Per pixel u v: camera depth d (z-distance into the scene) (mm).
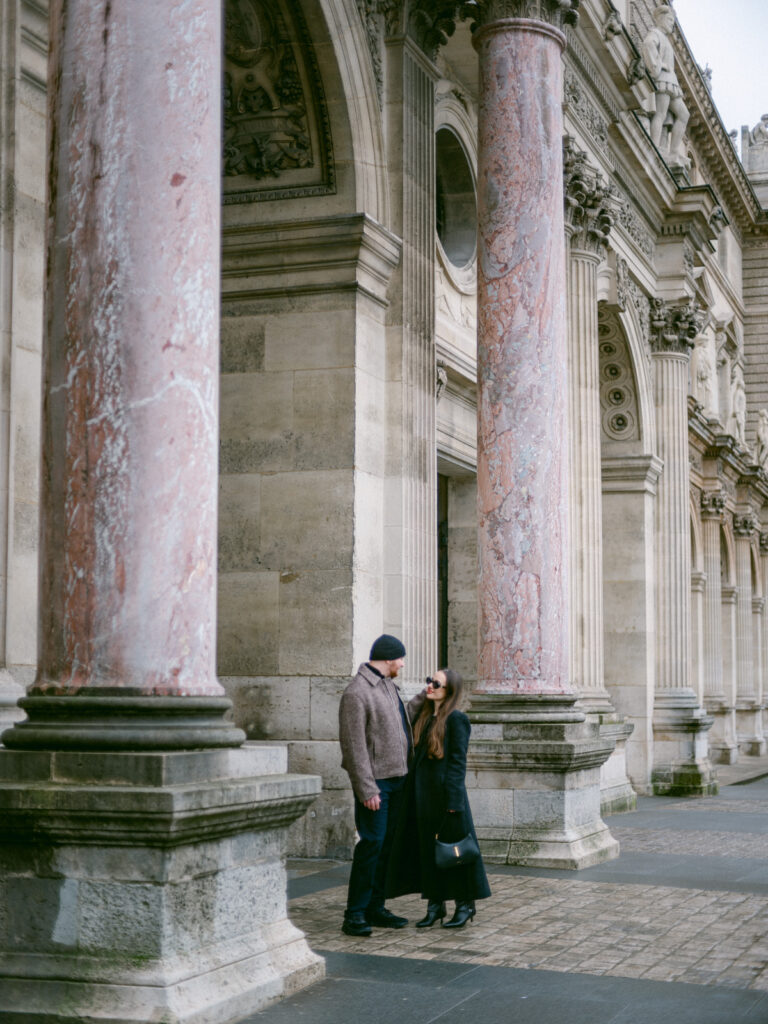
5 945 7738
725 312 50188
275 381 15820
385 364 16312
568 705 15656
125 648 8102
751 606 52094
